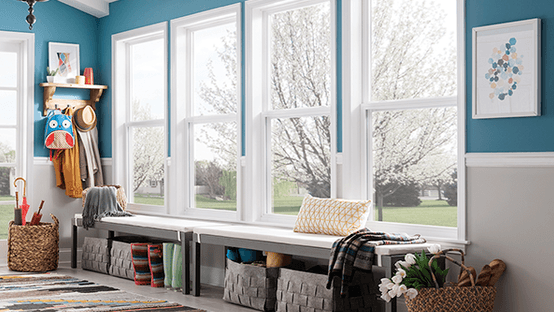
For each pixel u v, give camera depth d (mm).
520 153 3525
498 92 3633
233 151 5488
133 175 6586
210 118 5684
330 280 3619
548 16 3455
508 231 3596
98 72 6863
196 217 5648
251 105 5168
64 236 6559
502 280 3617
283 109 5070
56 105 6523
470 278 3424
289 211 5027
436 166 4129
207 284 5414
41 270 5832
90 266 5973
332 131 4578
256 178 5184
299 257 4707
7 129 6379
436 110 4133
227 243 4496
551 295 3406
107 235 6168
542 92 3477
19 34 6336
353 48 4492
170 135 5969
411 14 4285
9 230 5863
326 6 4773
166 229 5023
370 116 4520
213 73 5703
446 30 4094
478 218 3736
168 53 5996
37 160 6402
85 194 5992
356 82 4512
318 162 4812
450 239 3842
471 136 3783
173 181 5930
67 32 6656
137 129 6547
